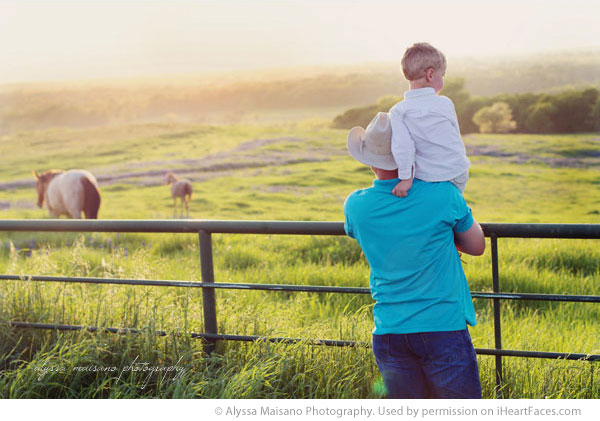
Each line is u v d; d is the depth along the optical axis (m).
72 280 3.27
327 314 4.62
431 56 2.14
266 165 43.03
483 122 75.69
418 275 2.11
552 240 8.36
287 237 8.98
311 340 2.93
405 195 2.12
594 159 45.72
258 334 3.23
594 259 7.23
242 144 59.59
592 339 3.93
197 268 6.35
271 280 5.95
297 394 2.79
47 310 3.49
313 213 22.27
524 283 5.79
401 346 2.15
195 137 70.12
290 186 31.81
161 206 26.86
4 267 6.29
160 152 57.25
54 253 5.41
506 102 78.38
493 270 2.70
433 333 2.09
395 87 114.12
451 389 2.09
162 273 4.98
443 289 2.10
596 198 28.22
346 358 2.87
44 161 55.81
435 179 2.12
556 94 79.25
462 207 2.15
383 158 2.19
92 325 3.35
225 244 8.81
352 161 43.03
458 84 82.75
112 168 46.91
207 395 2.73
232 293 4.69
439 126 2.10
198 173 40.41
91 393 2.93
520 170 39.03
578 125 73.69
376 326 2.22
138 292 3.60
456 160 2.12
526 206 26.19
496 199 27.92
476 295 2.70
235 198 28.00
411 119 2.12
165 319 3.28
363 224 2.20
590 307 5.15
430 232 2.10
